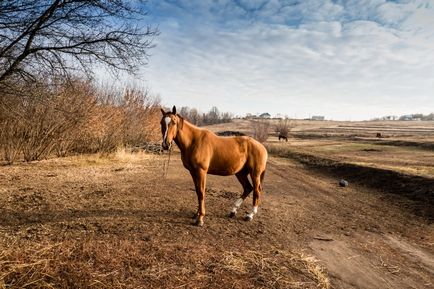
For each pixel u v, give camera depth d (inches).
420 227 268.7
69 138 576.1
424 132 2269.9
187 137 237.5
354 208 333.4
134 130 789.9
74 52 292.5
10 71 267.6
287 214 290.0
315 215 294.8
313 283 159.8
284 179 524.4
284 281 159.0
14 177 386.0
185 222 242.5
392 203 360.8
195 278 155.3
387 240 234.2
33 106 454.3
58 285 142.2
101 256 170.1
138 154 715.4
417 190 390.9
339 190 442.0
